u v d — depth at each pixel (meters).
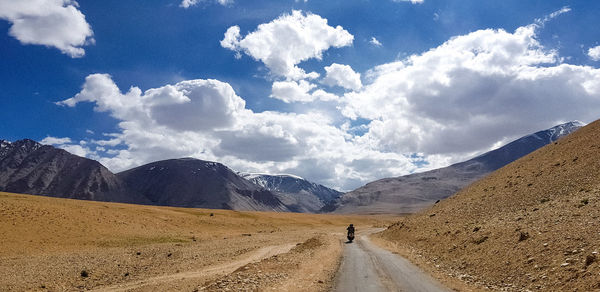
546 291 13.73
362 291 15.13
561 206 23.88
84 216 53.66
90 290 21.42
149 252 38.19
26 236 40.59
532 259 16.80
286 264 21.28
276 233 69.56
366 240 49.81
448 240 29.78
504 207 32.72
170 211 77.69
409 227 46.97
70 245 40.91
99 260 32.47
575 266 13.99
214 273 24.41
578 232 17.08
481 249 22.56
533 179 37.22
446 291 15.14
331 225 117.00
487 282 16.80
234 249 39.16
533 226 21.25
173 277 23.78
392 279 17.84
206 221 73.44
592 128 43.19
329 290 15.36
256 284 15.13
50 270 27.48
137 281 23.44
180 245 45.06
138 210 70.00
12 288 22.11
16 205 50.09
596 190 24.14
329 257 26.83
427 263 23.80
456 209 41.44
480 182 54.09
